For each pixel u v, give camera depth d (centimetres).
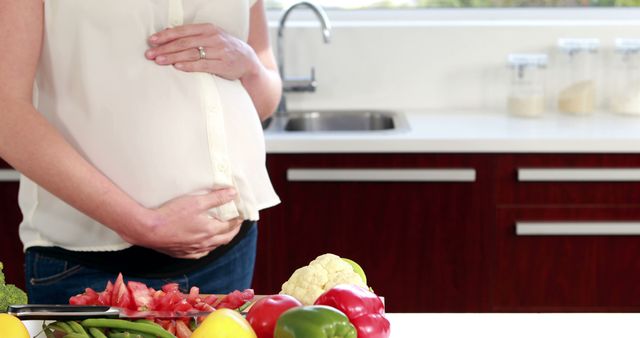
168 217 165
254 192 176
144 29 168
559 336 142
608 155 284
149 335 125
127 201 163
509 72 346
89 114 166
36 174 160
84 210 162
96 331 125
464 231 289
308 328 118
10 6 158
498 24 345
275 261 292
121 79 166
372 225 289
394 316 150
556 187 287
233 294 141
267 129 305
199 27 172
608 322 148
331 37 344
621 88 342
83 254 172
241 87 180
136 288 134
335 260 145
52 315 127
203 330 118
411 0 360
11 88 158
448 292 292
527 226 286
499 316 150
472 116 328
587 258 290
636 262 290
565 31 342
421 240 290
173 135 167
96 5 164
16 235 291
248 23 188
